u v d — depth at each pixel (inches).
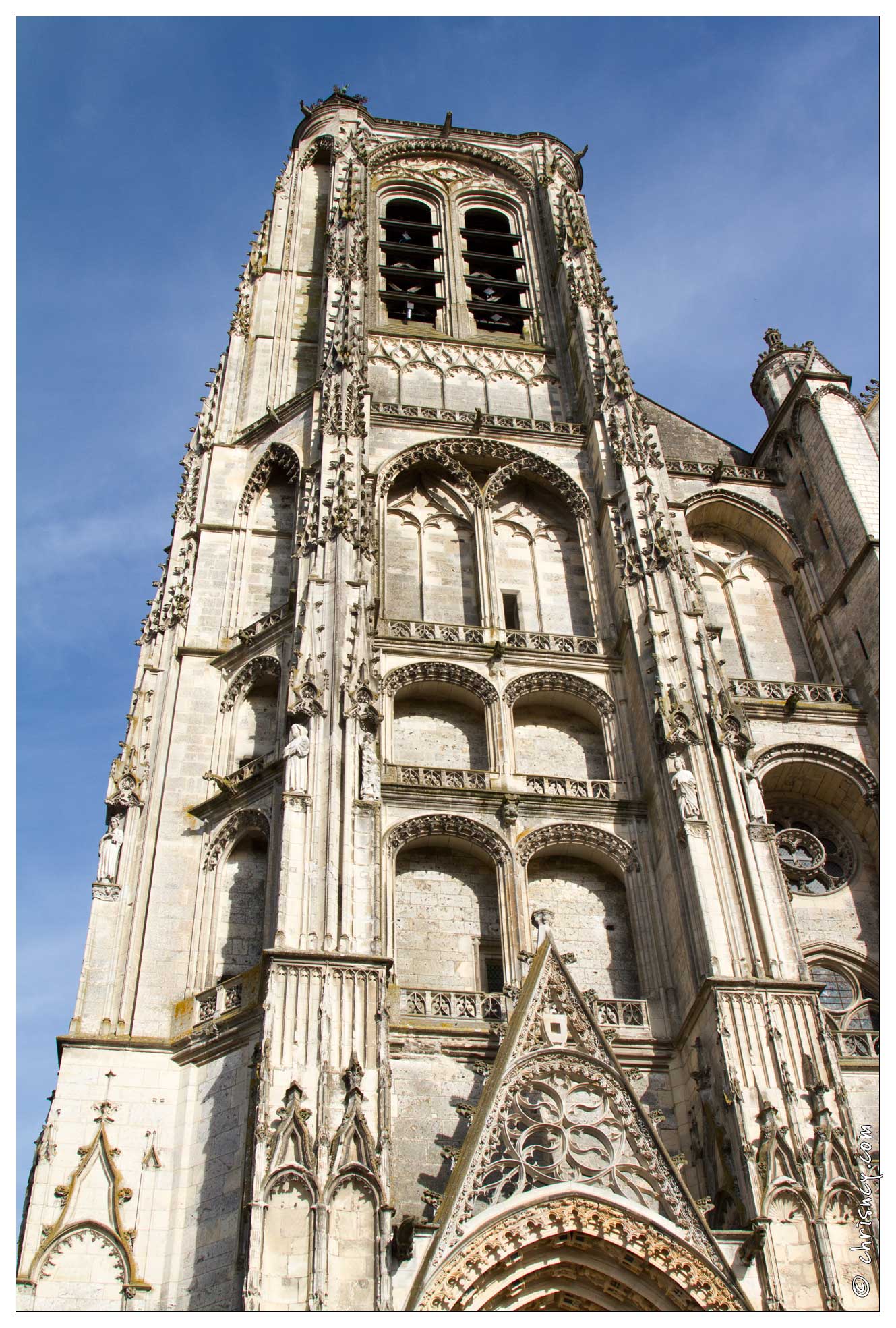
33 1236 1251.8
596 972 1552.7
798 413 2202.3
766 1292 1186.6
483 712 1769.2
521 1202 1189.7
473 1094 1371.8
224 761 1658.5
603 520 1964.8
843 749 1814.7
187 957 1485.0
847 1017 1627.7
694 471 2188.7
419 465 2055.9
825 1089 1314.0
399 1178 1305.4
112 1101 1354.6
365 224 2431.1
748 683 1894.7
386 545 1966.0
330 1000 1274.6
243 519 1929.1
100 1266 1245.1
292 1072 1229.1
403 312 2482.8
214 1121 1322.6
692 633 1731.1
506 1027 1352.1
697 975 1429.6
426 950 1540.4
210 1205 1268.5
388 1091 1237.7
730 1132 1296.8
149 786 1617.9
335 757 1454.2
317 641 1572.3
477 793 1637.6
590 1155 1238.3
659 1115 1401.3
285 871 1362.0
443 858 1624.0
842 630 1957.4
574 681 1784.0
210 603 1825.8
